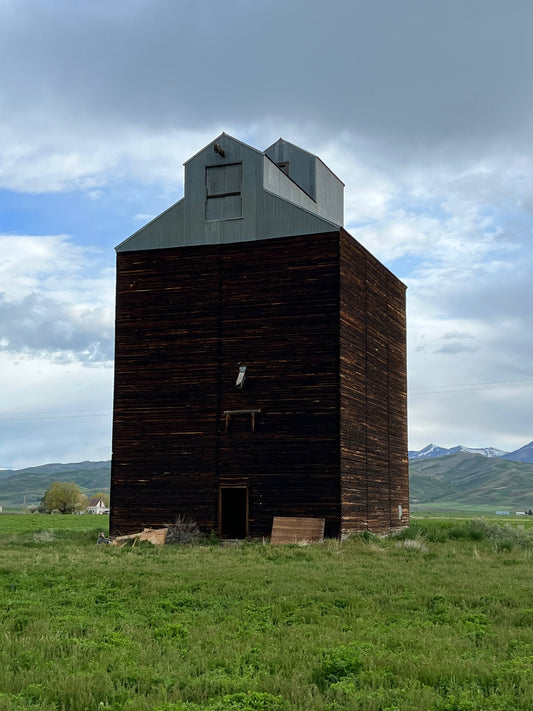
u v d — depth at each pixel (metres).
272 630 14.12
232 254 35.91
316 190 42.78
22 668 11.22
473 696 9.76
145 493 35.56
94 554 28.66
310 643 12.70
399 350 43.94
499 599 17.56
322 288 34.25
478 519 40.38
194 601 17.33
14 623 14.52
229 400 34.91
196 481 34.91
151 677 10.67
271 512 33.59
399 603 17.00
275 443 33.94
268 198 35.69
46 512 132.12
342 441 33.44
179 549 30.59
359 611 16.02
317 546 30.67
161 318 36.56
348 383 34.69
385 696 9.73
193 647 12.52
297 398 33.94
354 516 34.44
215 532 34.28
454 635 13.59
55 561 25.69
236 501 39.00
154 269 37.03
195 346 35.81
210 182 36.88
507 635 13.53
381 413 39.66
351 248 36.03
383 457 39.50
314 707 9.41
